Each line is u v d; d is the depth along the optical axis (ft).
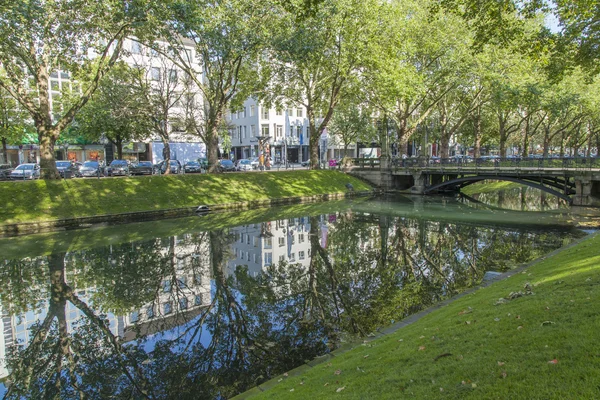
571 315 18.70
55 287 45.55
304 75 122.83
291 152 230.07
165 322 36.29
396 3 125.29
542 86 121.80
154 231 74.18
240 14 87.30
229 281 46.96
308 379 21.35
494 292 30.78
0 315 38.19
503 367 15.15
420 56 130.82
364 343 26.86
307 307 38.24
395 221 84.69
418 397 14.75
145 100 106.93
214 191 103.24
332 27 102.12
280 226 79.51
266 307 38.83
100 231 73.61
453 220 85.05
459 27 117.50
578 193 95.96
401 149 141.08
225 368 27.81
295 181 124.16
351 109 183.93
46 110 83.10
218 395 24.76
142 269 51.88
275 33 93.04
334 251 60.13
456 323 23.66
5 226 69.77
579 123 183.11
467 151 302.86
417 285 43.47
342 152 255.29
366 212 97.35
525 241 63.98
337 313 36.37
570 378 13.05
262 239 68.44
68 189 82.74
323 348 29.66
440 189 140.87
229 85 104.73
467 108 152.15
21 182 78.84
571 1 58.75
